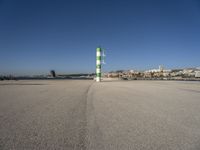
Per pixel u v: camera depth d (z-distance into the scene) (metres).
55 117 9.55
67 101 14.73
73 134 7.07
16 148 5.82
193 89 25.78
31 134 7.03
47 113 10.41
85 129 7.66
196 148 5.87
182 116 9.79
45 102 14.20
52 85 35.50
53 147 5.91
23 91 22.92
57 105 12.90
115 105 12.95
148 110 11.28
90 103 13.77
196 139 6.58
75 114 10.21
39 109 11.48
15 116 9.68
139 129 7.67
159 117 9.59
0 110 11.13
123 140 6.50
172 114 10.23
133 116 9.80
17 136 6.81
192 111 11.00
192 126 8.06
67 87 29.80
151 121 8.85
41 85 35.41
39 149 5.77
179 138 6.68
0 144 6.11
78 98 16.44
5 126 7.97
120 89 25.69
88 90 24.22
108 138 6.69
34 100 15.23
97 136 6.88
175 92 21.62
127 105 12.95
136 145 6.08
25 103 13.70
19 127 7.85
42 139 6.55
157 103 13.81
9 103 13.69
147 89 25.69
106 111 11.00
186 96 17.91
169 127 7.93
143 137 6.77
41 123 8.46
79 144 6.15
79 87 29.78
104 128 7.81
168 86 32.16
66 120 8.99
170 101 14.78
